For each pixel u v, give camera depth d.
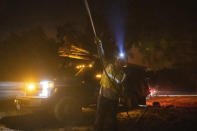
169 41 8.00
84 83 8.92
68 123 8.01
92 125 7.48
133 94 8.99
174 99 13.23
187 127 6.36
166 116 7.71
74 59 9.98
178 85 15.45
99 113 4.88
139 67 9.33
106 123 6.09
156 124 6.82
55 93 8.43
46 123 8.05
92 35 10.04
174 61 8.26
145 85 9.66
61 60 10.69
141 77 9.55
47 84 8.74
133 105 9.09
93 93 9.02
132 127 6.63
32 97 8.71
